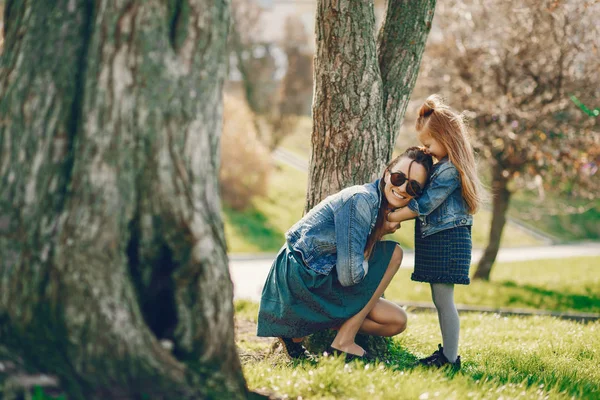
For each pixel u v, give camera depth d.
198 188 2.80
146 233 2.74
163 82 2.69
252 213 22.88
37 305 2.68
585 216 31.17
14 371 2.57
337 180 4.68
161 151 2.71
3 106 2.76
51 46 2.72
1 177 2.72
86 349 2.65
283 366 4.14
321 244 3.90
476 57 11.56
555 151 11.37
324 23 4.59
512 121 11.23
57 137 2.70
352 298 3.97
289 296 3.95
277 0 32.44
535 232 28.48
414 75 4.97
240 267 16.14
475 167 4.09
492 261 13.85
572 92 10.59
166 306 2.88
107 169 2.66
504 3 10.29
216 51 2.85
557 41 10.05
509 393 3.50
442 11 11.59
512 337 6.23
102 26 2.66
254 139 23.78
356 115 4.62
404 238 23.22
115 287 2.67
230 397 2.84
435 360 4.21
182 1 2.76
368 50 4.60
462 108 11.77
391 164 4.05
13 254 2.69
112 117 2.65
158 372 2.71
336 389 3.23
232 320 2.99
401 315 4.16
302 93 29.30
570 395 3.66
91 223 2.64
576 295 11.66
